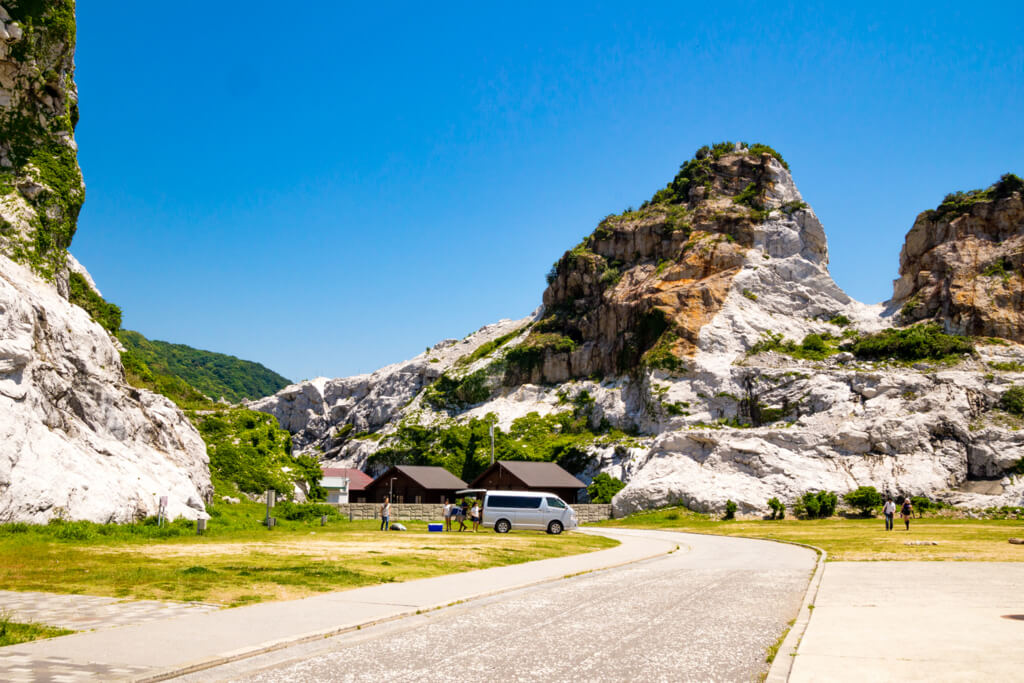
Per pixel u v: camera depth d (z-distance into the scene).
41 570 20.09
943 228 91.81
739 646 13.17
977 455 68.62
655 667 11.61
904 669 11.02
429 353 139.00
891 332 87.31
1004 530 48.09
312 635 13.48
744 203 106.62
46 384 34.78
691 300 94.88
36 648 11.97
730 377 85.56
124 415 40.50
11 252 41.09
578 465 85.06
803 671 10.99
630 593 20.28
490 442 95.38
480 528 51.34
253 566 22.61
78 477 32.06
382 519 47.47
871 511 64.69
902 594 19.69
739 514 66.88
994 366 78.06
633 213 116.06
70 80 47.56
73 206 45.97
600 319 104.25
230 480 54.91
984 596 19.17
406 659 12.14
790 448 73.31
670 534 51.34
